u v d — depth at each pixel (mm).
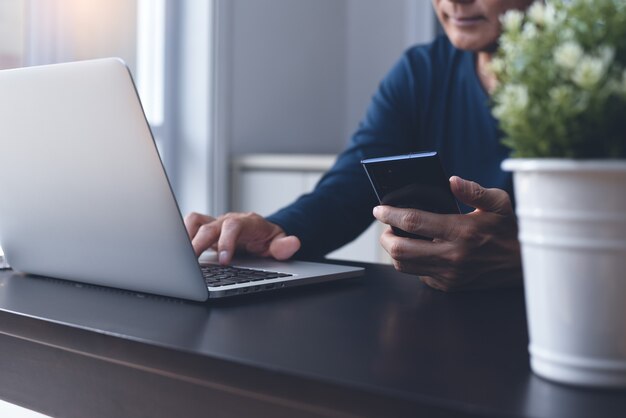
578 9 532
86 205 901
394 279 1053
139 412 678
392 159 901
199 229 1152
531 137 531
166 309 821
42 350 769
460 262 918
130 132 804
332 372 567
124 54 2920
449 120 1630
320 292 947
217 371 612
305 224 1359
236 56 3133
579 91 512
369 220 1522
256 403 593
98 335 701
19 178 965
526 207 562
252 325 742
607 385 530
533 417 477
